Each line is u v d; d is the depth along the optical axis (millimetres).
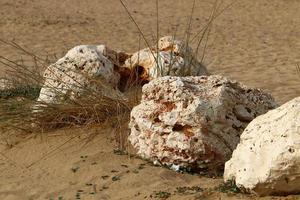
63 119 12070
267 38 26578
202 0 36281
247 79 19312
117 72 12812
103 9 33688
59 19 30203
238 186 8922
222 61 22203
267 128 8938
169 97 10477
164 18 31453
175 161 10211
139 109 10758
